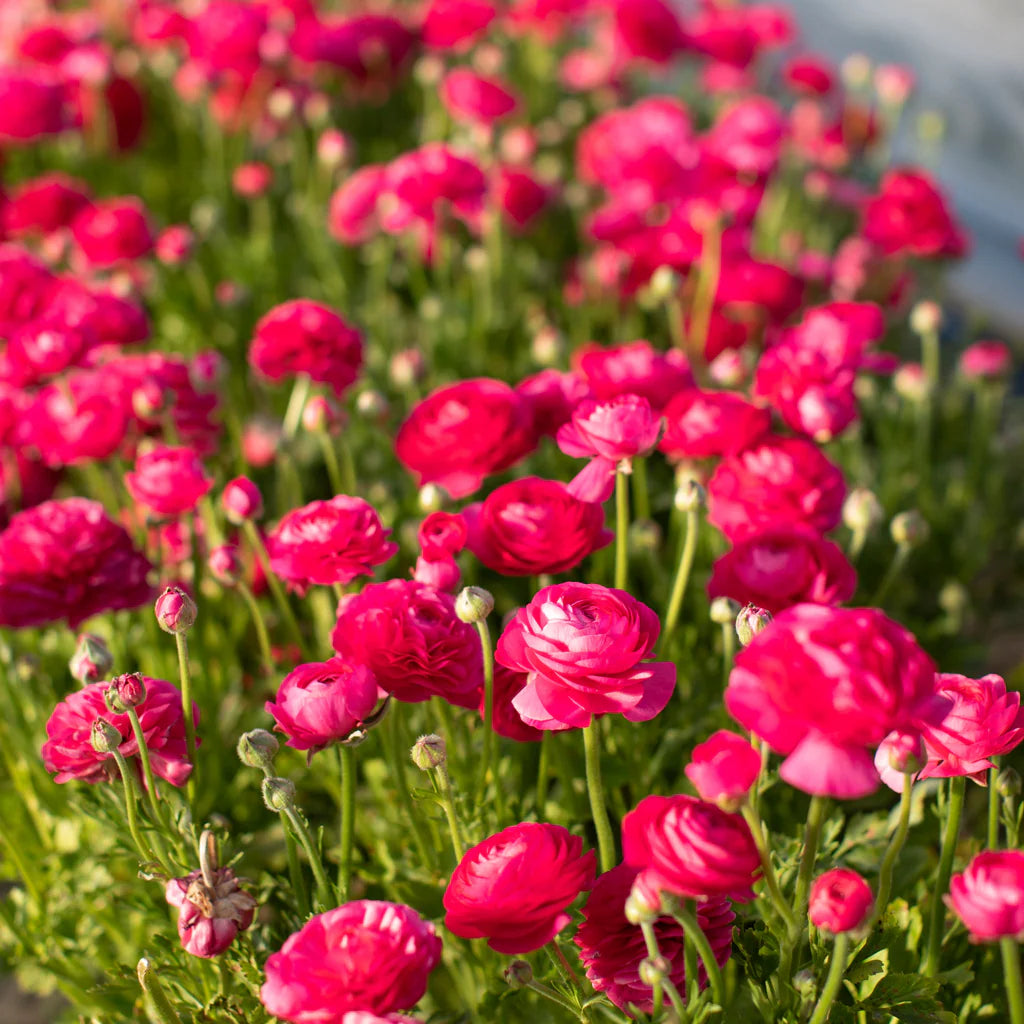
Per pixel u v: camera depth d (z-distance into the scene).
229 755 1.49
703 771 1.11
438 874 1.34
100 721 1.20
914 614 1.73
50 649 1.57
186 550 1.54
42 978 1.42
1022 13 2.96
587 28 3.56
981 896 1.13
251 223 2.60
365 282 2.38
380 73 2.72
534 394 1.42
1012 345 2.43
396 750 1.32
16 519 1.38
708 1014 1.21
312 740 1.20
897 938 1.24
